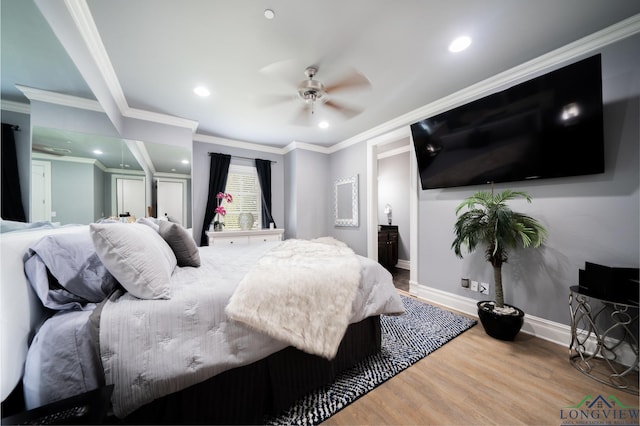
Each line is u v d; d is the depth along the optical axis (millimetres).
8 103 1049
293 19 1473
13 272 803
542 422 1130
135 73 2020
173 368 909
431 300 2746
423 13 1438
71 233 1073
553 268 1873
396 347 1769
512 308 2002
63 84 1420
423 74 2094
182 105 2605
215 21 1479
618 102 1590
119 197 2250
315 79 2092
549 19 1500
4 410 766
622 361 1544
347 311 1326
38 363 781
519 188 2070
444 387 1365
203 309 1021
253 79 2117
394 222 4887
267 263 1453
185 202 3025
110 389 746
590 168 1650
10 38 1007
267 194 4219
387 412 1195
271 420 1153
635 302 1354
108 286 1058
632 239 1547
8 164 1058
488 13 1444
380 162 5152
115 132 2258
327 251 1877
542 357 1648
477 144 2205
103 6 1352
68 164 1521
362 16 1453
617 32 1566
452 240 2574
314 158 4242
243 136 3760
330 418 1166
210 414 1045
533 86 1816
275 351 1150
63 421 625
